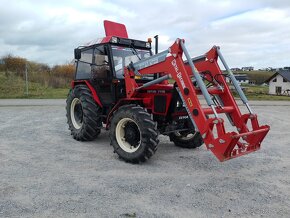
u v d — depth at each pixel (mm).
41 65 35250
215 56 5379
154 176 4594
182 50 4914
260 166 5211
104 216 3301
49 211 3395
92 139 6918
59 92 25109
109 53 6246
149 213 3391
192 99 4711
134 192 3965
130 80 5738
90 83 6781
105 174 4656
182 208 3535
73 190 3996
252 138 4785
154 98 5777
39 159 5430
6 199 3693
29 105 15422
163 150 6215
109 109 6398
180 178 4527
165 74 5723
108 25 7055
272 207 3594
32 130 8211
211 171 4883
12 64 33312
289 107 17109
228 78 5359
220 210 3504
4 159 5398
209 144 4496
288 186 4285
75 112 7188
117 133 5469
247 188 4176
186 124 6012
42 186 4121
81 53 7160
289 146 6789
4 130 8164
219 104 5184
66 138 7238
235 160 5531
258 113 13547
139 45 6707
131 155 5176
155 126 5082
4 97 21297
